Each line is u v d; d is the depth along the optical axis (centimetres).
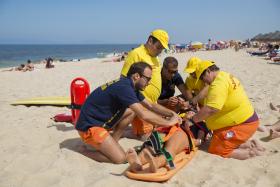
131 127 575
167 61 536
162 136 431
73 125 596
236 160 430
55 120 630
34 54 8156
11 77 1567
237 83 434
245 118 430
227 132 434
